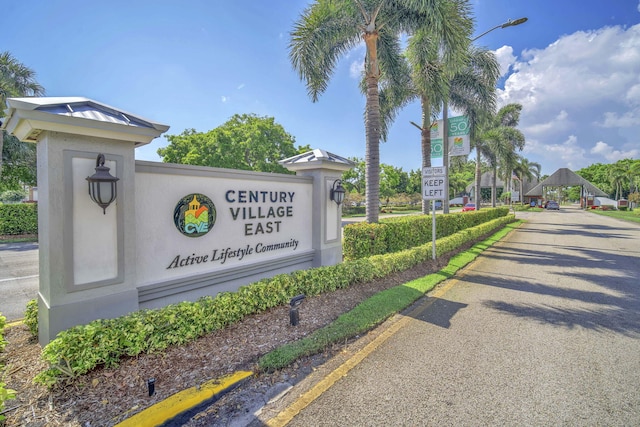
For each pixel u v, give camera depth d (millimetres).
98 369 2857
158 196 3998
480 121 13773
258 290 4262
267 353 3281
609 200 49531
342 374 3068
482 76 12945
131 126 3279
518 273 7266
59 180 3027
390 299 4973
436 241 8891
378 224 7715
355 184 41562
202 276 4441
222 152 22812
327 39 8242
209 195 4547
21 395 2566
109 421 2318
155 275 3986
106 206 3225
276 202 5562
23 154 16297
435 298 5395
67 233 3090
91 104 3252
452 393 2791
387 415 2512
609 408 2600
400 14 7988
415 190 52406
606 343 3760
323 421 2443
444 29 7133
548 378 3025
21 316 4809
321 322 4090
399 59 10266
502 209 21812
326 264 6480
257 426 2389
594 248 10969
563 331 4094
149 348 3133
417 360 3340
